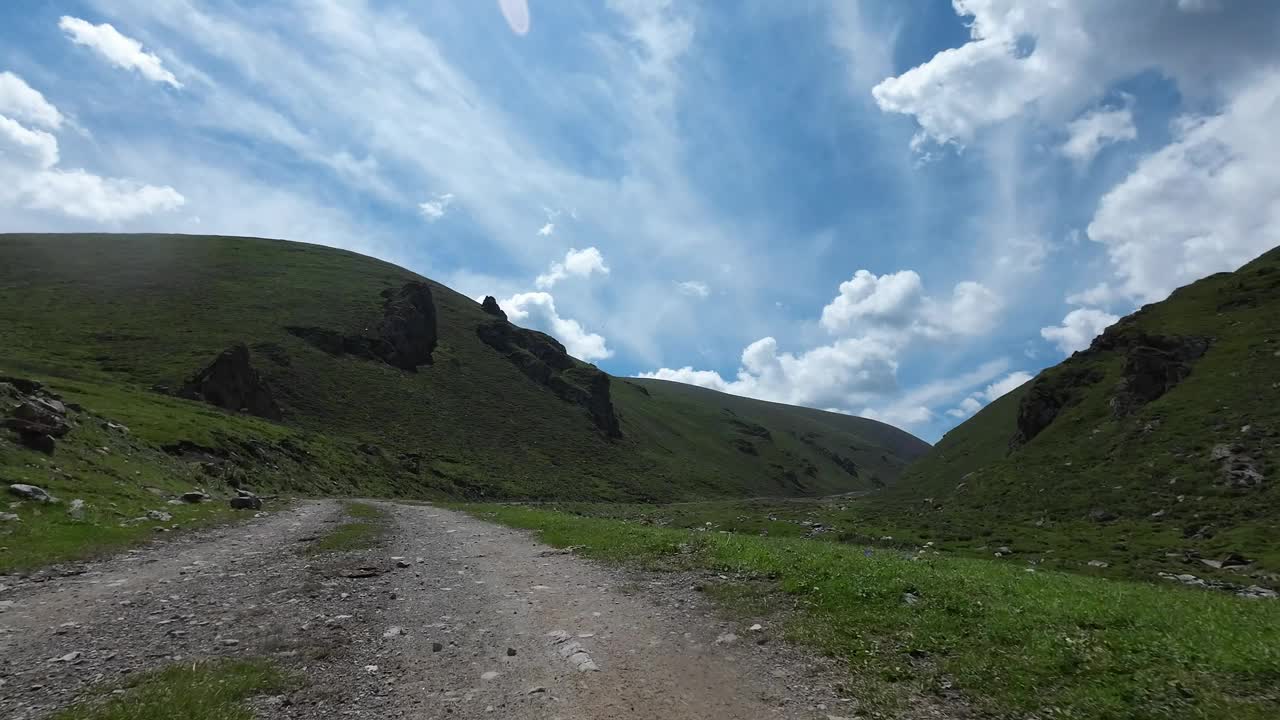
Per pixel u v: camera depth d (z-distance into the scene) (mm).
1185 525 44438
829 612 11414
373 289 168750
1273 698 6867
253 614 11891
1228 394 61125
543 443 147500
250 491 44406
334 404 113312
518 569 17281
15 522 18938
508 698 7844
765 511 87625
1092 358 91438
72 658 9133
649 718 7266
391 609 12445
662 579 15305
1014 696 7496
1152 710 6770
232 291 142125
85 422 35594
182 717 6902
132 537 20391
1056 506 59219
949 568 15859
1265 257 88250
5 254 139875
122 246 162750
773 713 7406
